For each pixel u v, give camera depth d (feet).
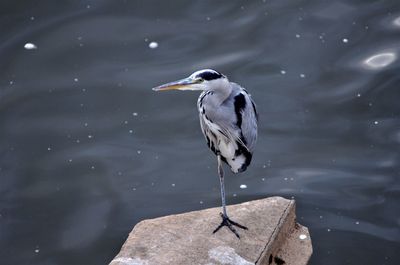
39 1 60.70
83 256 41.52
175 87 31.68
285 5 59.93
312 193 45.11
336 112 50.67
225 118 30.68
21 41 56.80
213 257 31.65
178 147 48.88
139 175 46.93
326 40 56.34
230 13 59.31
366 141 48.55
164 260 31.53
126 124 50.47
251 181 46.24
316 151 48.08
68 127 50.29
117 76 53.83
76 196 45.55
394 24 57.41
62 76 53.98
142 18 59.00
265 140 49.08
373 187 45.34
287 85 52.65
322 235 42.14
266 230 33.35
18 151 48.57
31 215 44.32
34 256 41.60
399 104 50.93
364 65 53.98
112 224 43.52
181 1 60.23
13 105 51.83
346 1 60.23
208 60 54.90
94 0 59.93
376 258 40.57
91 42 56.70
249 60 54.60
